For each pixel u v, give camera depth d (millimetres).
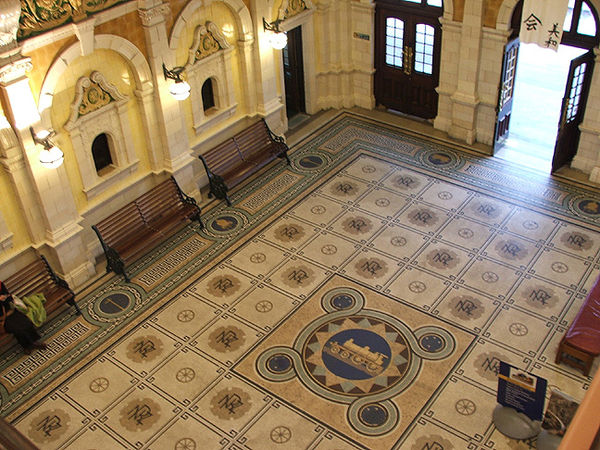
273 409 9078
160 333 10383
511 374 8070
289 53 15625
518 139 14766
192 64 12211
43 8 9227
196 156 13266
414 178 13602
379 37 15383
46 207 10406
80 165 10922
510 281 10898
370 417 8875
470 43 13398
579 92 12633
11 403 9414
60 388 9594
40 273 10641
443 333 10047
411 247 11758
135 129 11742
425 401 9039
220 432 8812
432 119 15555
